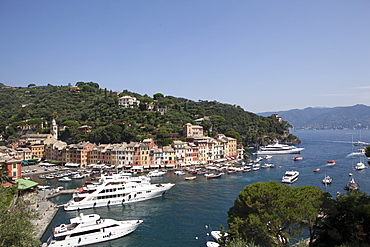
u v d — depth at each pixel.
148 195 97.31
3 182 90.94
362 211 48.59
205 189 111.75
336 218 50.16
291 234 51.50
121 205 91.81
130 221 71.19
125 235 67.31
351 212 49.75
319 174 140.75
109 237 64.75
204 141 194.12
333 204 50.12
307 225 48.59
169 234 67.69
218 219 76.31
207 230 69.31
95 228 64.50
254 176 139.62
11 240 39.84
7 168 114.62
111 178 106.69
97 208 88.69
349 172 144.62
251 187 54.22
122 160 164.50
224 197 98.56
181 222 75.12
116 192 92.00
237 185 118.38
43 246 59.47
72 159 178.62
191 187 115.75
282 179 123.44
